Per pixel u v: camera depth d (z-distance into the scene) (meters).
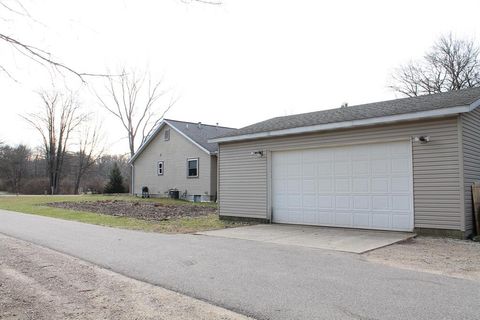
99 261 7.36
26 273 6.50
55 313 4.56
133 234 10.86
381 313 4.42
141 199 26.45
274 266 6.81
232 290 5.38
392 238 9.62
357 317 4.30
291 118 15.27
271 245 8.98
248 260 7.32
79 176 47.09
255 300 4.94
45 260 7.52
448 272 6.32
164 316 4.45
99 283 5.87
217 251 8.24
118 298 5.12
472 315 4.33
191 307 4.75
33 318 4.40
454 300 4.86
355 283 5.67
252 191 13.93
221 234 10.82
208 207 20.23
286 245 8.97
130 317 4.42
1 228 12.21
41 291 5.46
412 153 10.30
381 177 10.98
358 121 10.97
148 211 17.95
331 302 4.82
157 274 6.32
